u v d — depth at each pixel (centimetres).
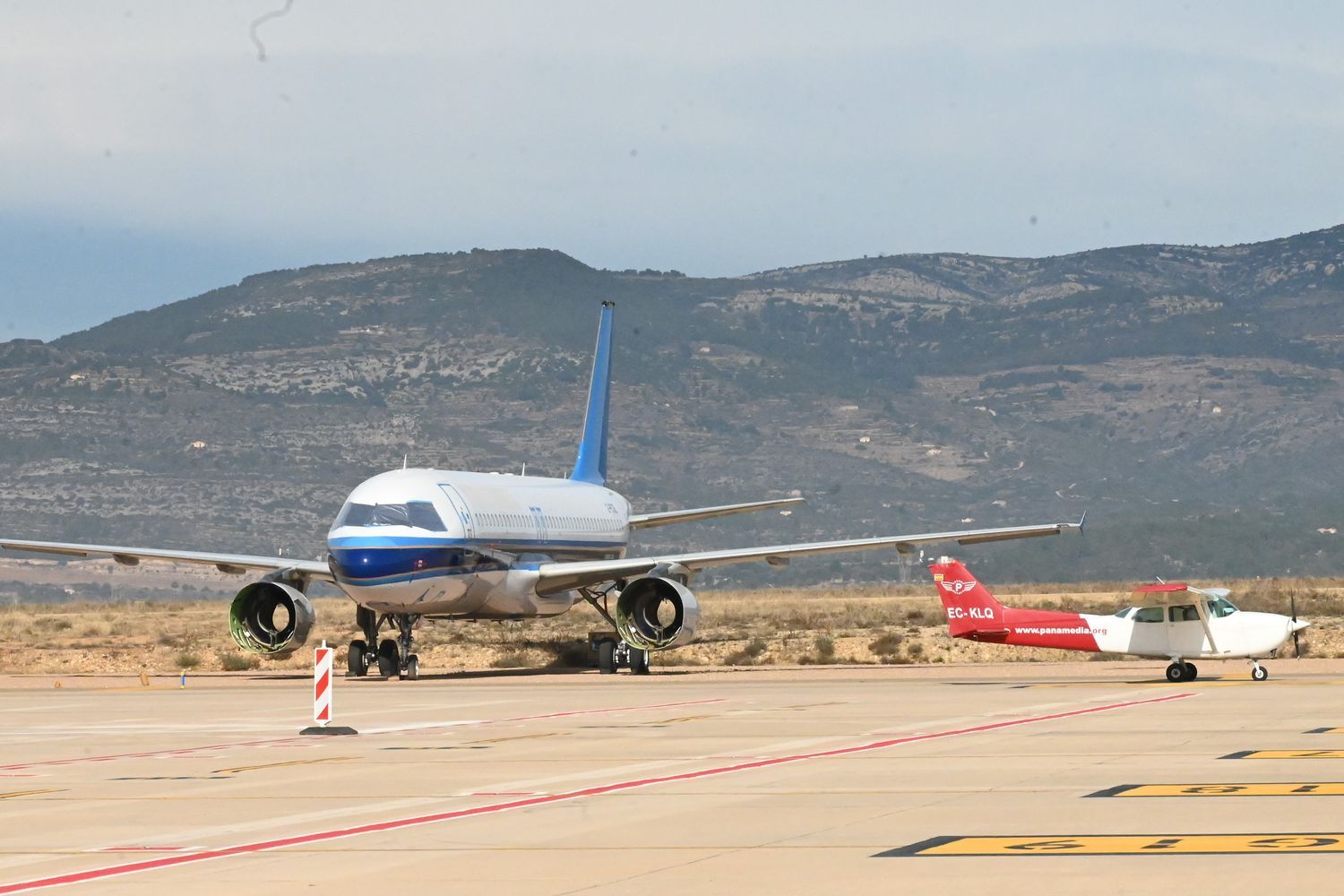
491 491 14425
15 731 8875
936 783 5822
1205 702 9325
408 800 5706
